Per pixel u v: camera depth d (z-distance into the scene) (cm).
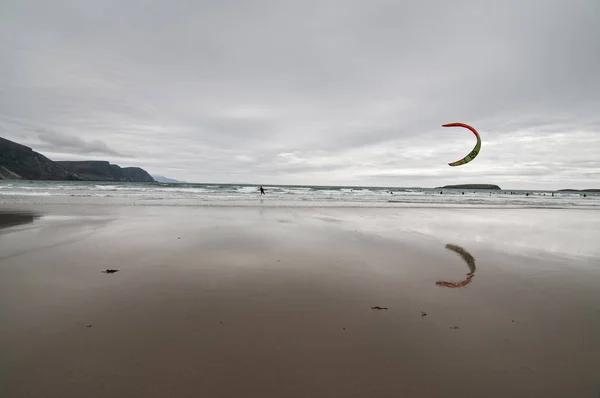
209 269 543
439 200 3269
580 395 230
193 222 1112
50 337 301
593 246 836
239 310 376
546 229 1162
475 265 610
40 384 231
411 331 329
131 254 634
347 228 1069
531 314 378
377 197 3553
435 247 780
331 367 262
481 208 2250
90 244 721
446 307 396
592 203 3600
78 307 374
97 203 1789
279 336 314
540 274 555
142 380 239
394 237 911
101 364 259
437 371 258
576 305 410
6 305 375
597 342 311
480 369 262
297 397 224
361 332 325
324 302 407
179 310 372
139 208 1579
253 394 226
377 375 252
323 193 4231
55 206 1548
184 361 266
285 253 677
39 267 532
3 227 922
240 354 280
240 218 1268
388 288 466
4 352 272
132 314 358
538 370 262
